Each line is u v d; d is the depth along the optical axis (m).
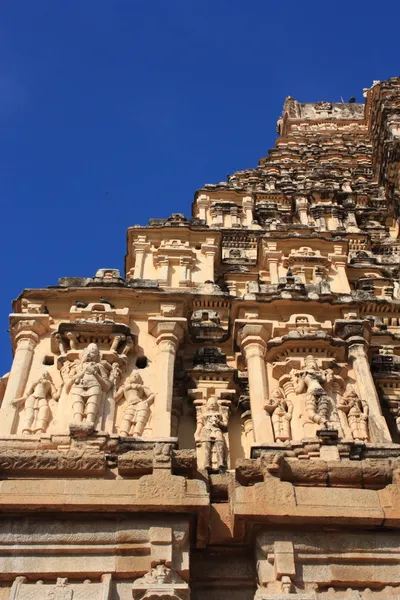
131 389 17.77
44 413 16.97
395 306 25.19
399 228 35.91
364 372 19.22
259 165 45.19
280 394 18.70
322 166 44.91
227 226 32.66
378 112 45.53
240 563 13.80
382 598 12.64
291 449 16.28
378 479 14.21
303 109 59.03
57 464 14.06
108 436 15.67
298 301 21.50
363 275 29.45
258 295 21.84
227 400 19.56
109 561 12.90
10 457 14.04
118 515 13.29
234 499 13.27
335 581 12.84
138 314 20.33
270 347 19.86
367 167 45.91
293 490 13.45
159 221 27.84
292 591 12.53
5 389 18.48
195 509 13.19
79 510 13.17
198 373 20.08
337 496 13.48
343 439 16.50
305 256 26.70
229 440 18.77
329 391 18.66
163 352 19.22
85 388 17.22
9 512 13.18
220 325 22.92
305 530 13.38
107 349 18.84
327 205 35.59
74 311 19.84
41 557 12.90
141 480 13.51
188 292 22.91
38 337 19.47
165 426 16.89
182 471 14.16
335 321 20.83
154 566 12.70
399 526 13.35
